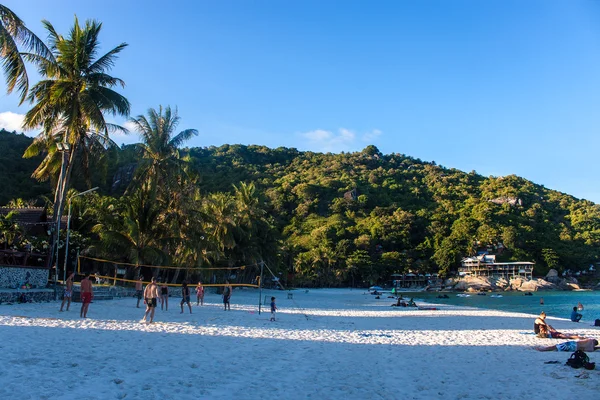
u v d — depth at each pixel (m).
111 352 11.03
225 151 196.12
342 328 21.00
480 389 9.61
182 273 50.94
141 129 38.28
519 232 124.38
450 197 161.75
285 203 146.50
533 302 70.31
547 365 12.48
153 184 37.22
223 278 59.72
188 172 41.75
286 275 90.75
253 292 61.16
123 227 37.69
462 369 11.76
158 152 38.19
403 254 120.69
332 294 75.00
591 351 14.96
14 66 16.97
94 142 30.08
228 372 9.92
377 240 128.00
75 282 34.19
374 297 66.75
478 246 124.50
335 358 12.54
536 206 145.12
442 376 10.79
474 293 103.19
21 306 20.23
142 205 37.62
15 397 6.95
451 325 25.17
